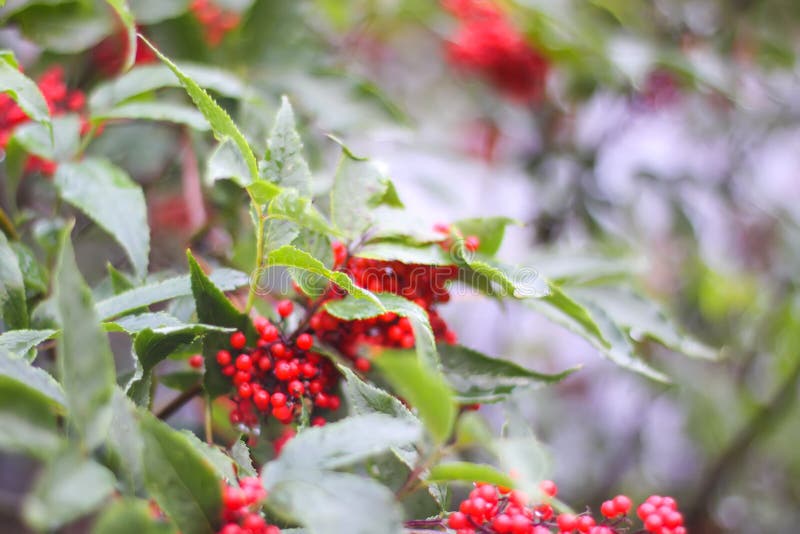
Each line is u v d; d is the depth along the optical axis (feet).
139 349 1.92
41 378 1.81
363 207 2.00
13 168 2.22
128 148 2.65
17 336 1.92
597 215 3.18
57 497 1.68
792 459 3.99
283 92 2.48
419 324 1.90
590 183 3.24
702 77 2.70
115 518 1.70
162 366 2.50
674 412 3.88
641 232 3.33
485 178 3.39
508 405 2.07
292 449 1.80
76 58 2.49
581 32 2.60
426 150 2.82
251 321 2.00
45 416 1.75
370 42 3.53
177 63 2.30
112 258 2.64
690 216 3.21
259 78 2.50
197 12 2.46
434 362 1.88
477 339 3.43
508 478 1.79
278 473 1.79
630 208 3.26
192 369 2.17
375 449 1.80
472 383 2.07
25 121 2.21
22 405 1.74
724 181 3.51
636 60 2.64
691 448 3.87
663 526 1.90
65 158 2.18
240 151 1.95
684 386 3.35
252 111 2.30
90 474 1.70
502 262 2.06
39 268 2.12
